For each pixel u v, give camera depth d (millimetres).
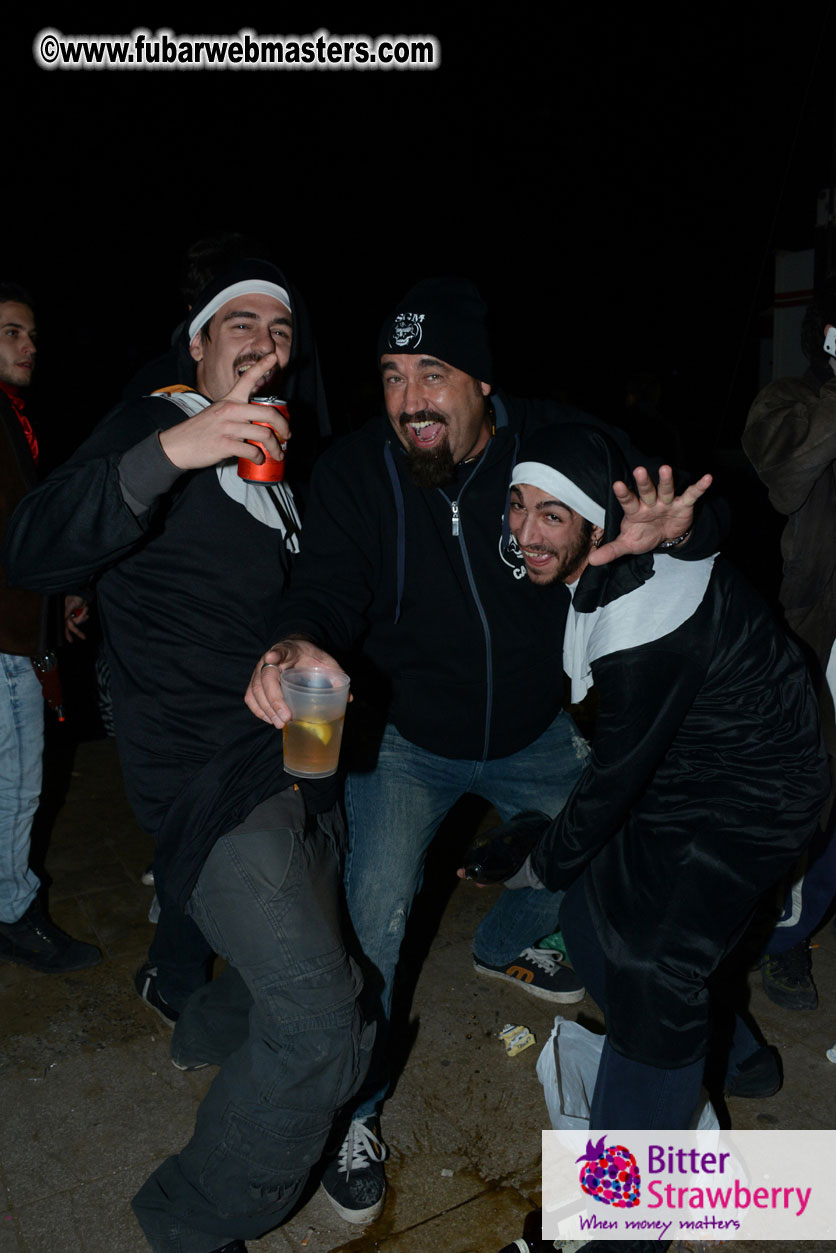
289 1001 1832
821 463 2814
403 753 2492
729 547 9312
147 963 3020
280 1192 1930
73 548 1795
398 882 2395
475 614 2396
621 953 2004
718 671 1980
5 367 3188
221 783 1886
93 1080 2656
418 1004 2992
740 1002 3000
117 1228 2180
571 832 2021
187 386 2184
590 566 1994
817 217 5902
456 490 2348
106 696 4609
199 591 2018
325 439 2723
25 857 3096
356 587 2301
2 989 3053
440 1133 2479
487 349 2191
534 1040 2814
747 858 2021
